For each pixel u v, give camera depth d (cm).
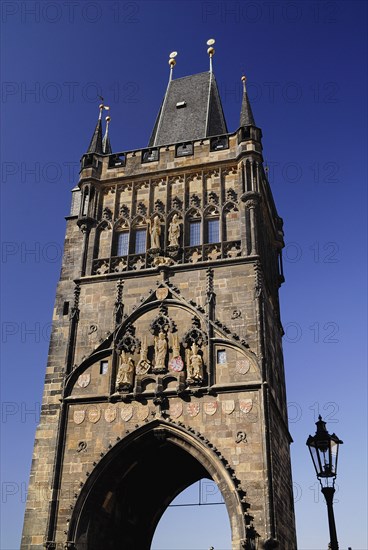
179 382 3431
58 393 3694
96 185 4312
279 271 4778
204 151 4250
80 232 4288
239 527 3014
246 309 3597
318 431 2111
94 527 3341
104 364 3666
